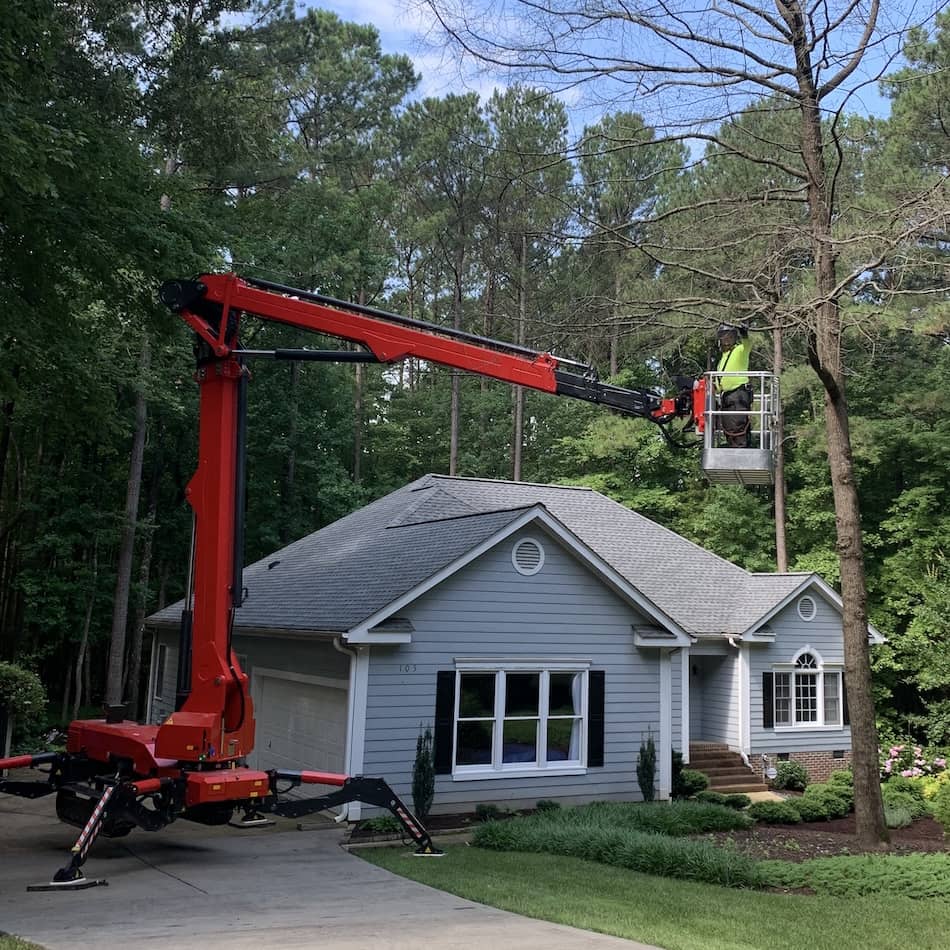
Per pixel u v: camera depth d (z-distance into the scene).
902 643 24.31
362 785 11.46
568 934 7.73
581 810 14.74
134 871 10.22
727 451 9.99
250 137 22.64
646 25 11.84
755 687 21.20
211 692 10.26
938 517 27.86
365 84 45.59
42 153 10.95
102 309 20.34
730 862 10.91
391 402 43.34
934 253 14.75
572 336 12.86
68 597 28.25
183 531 33.50
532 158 13.30
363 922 8.01
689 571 23.41
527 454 41.69
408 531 19.70
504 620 16.28
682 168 12.90
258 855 11.51
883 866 10.94
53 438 25.75
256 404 34.06
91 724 12.07
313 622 15.82
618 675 17.41
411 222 41.53
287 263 32.00
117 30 19.52
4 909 8.24
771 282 12.77
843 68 12.87
